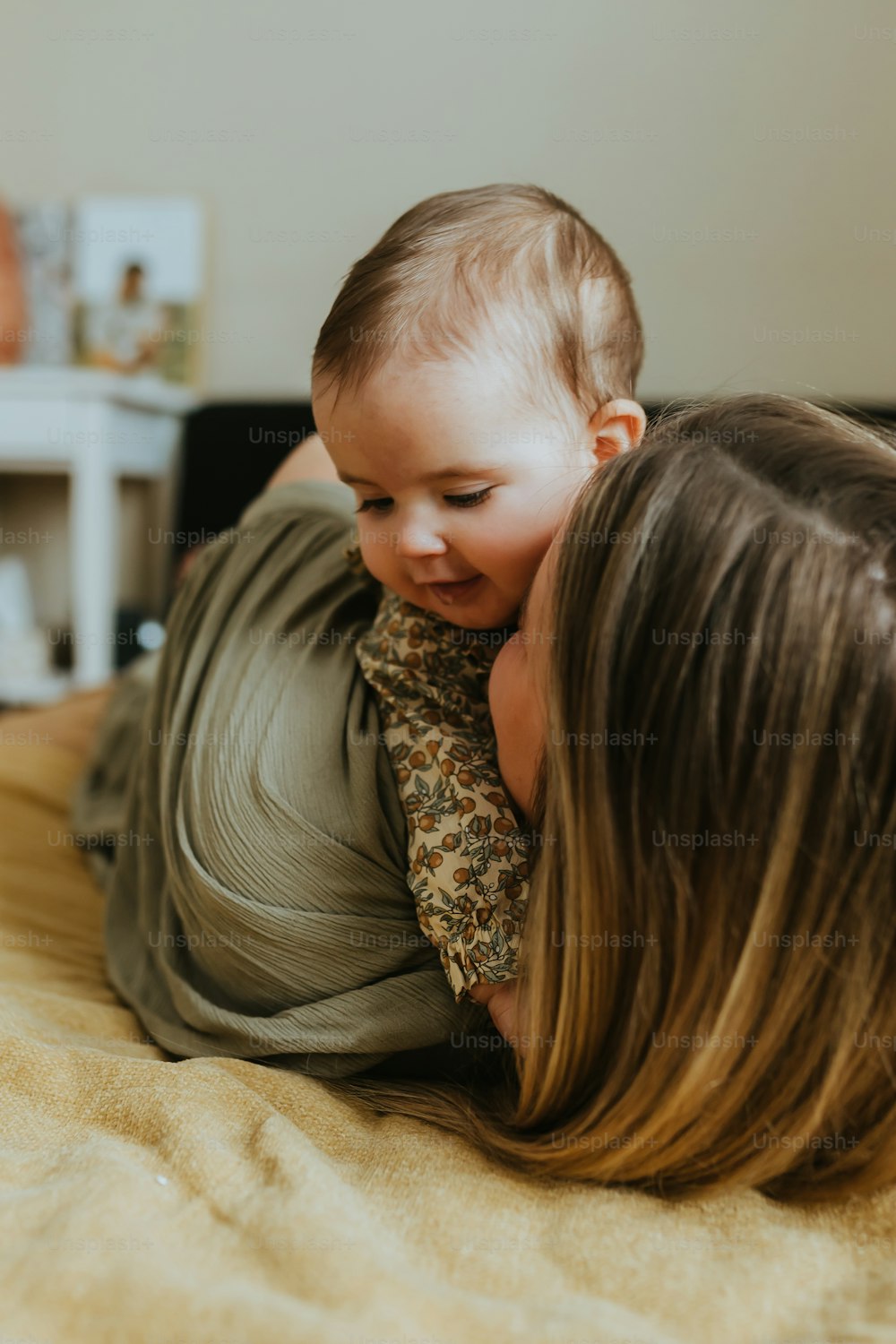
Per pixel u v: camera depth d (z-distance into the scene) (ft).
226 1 6.64
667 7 5.65
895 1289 1.49
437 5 6.16
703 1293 1.46
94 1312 1.30
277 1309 1.30
